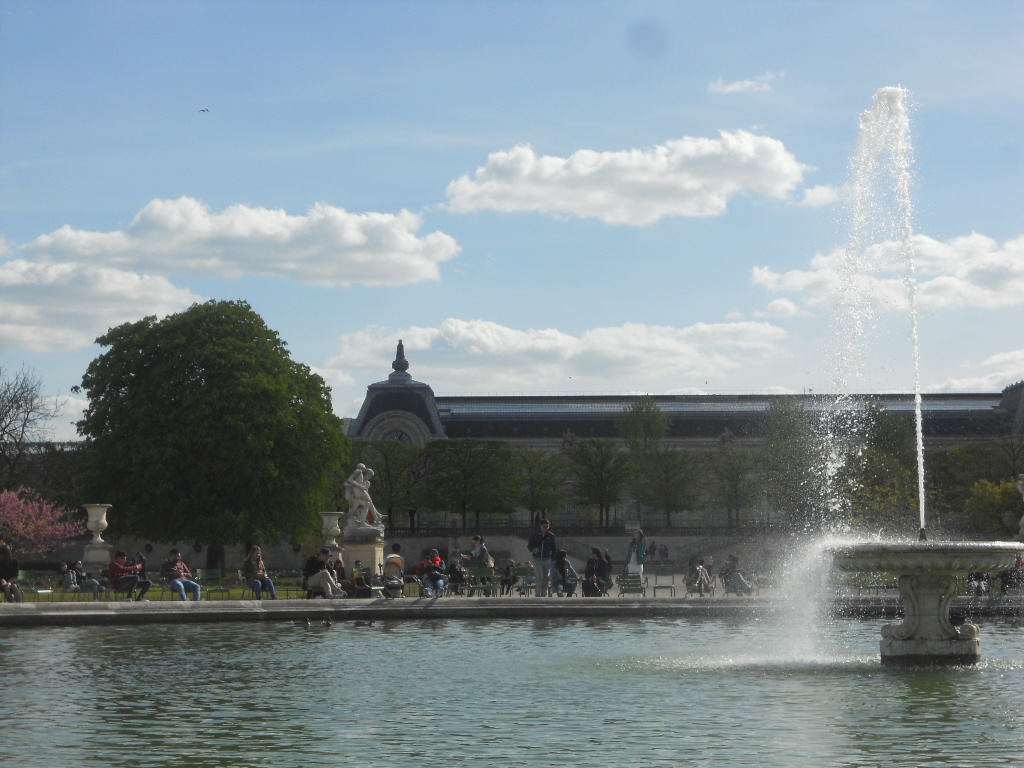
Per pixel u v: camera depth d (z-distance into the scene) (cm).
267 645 2594
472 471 10325
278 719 1642
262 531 6400
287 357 6919
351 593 3953
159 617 3112
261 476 6384
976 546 2052
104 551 5131
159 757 1402
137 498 6406
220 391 6412
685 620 3272
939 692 1819
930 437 12912
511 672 2112
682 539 10081
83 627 2992
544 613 3394
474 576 4288
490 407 14012
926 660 2127
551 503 11056
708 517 11069
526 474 11231
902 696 1783
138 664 2242
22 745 1473
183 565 3928
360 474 5072
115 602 3148
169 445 6347
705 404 14012
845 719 1596
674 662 2236
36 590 4044
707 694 1830
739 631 2927
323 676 2070
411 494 10388
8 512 6962
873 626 3045
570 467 11456
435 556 3988
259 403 6469
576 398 14338
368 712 1695
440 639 2730
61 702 1794
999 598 3350
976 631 2155
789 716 1625
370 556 4978
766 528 9594
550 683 1967
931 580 2133
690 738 1480
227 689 1919
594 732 1527
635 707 1717
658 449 11125
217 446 6372
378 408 13500
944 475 9544
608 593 4438
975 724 1553
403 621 3247
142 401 6494
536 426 13862
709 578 4278
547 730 1545
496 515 11731
